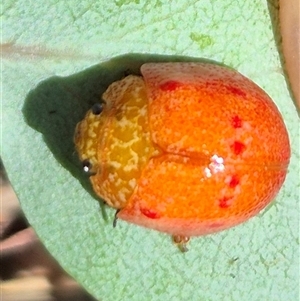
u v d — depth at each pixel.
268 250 0.05
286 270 0.05
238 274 0.05
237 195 0.05
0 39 0.05
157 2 0.05
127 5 0.05
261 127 0.05
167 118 0.05
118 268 0.05
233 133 0.05
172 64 0.05
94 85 0.05
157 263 0.05
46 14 0.05
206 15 0.05
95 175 0.05
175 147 0.05
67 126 0.05
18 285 0.06
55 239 0.05
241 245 0.05
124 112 0.05
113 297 0.05
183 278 0.05
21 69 0.05
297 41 0.05
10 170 0.05
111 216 0.05
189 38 0.05
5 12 0.05
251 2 0.05
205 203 0.05
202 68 0.05
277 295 0.05
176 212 0.05
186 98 0.05
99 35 0.05
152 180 0.05
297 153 0.05
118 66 0.05
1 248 0.06
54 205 0.05
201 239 0.05
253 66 0.05
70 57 0.05
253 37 0.05
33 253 0.06
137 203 0.05
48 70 0.05
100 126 0.05
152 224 0.05
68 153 0.05
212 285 0.05
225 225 0.05
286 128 0.05
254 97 0.05
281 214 0.05
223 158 0.05
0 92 0.05
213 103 0.05
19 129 0.05
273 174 0.05
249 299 0.05
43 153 0.05
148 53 0.05
